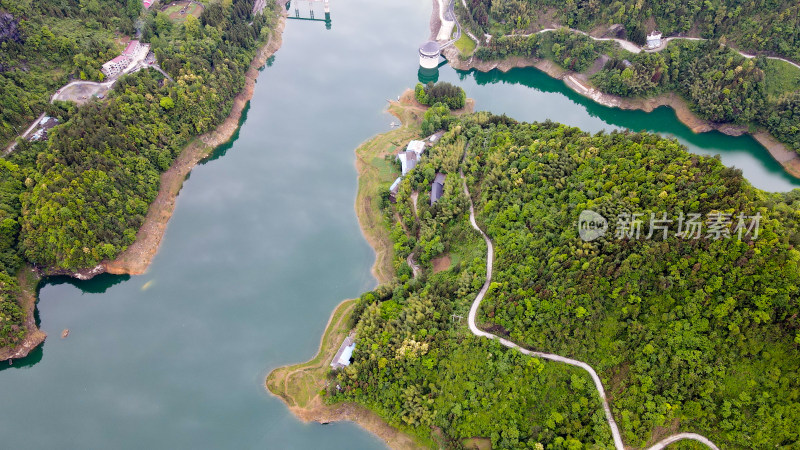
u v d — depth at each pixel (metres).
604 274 108.12
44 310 140.50
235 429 119.38
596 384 104.31
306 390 124.75
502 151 153.00
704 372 96.62
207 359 130.88
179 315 139.75
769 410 91.00
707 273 100.81
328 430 119.62
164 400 123.62
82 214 141.25
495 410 107.31
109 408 122.19
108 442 117.00
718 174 112.31
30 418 120.56
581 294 108.25
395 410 114.62
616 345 104.00
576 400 103.38
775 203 112.62
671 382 98.19
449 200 148.88
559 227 121.44
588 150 134.50
